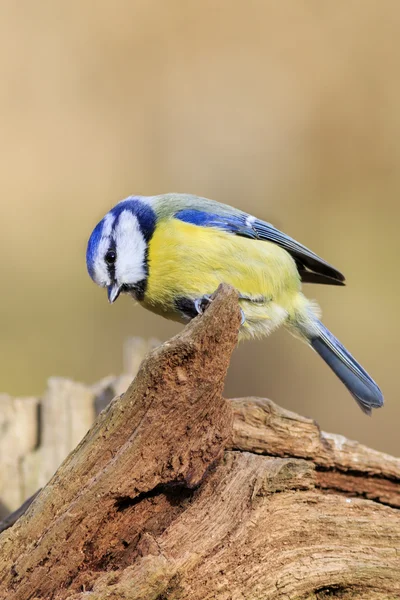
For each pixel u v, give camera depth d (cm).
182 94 1355
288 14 1372
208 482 510
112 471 469
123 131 1340
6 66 1336
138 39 1370
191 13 1376
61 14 1366
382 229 1297
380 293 1265
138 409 469
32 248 1263
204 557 479
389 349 1241
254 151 1336
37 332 1220
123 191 1305
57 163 1309
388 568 511
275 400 1227
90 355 1225
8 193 1279
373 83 1334
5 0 1362
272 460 520
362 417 1206
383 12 1350
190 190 1327
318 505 516
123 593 441
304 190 1328
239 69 1360
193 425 484
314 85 1344
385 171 1320
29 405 784
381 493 583
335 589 512
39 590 465
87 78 1352
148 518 496
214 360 473
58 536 464
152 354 462
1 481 743
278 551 500
